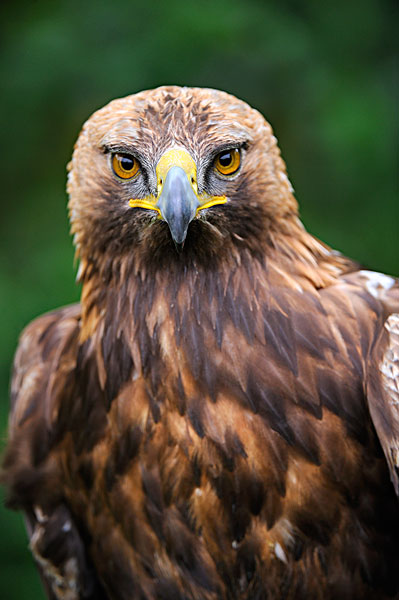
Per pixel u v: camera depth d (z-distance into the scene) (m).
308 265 5.89
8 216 11.73
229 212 5.73
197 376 5.64
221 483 5.59
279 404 5.57
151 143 5.68
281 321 5.70
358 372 5.65
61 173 11.82
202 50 11.12
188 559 5.75
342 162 11.17
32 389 6.51
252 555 5.66
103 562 6.13
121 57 11.19
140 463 5.75
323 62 11.59
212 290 5.78
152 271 5.85
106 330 5.95
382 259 11.17
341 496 5.59
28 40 11.39
